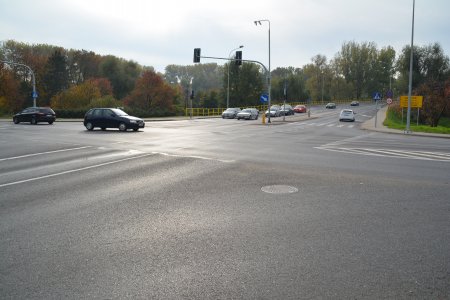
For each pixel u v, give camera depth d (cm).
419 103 3525
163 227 629
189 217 684
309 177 1052
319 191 884
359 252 525
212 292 416
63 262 492
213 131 2898
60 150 1631
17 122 3769
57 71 8338
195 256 512
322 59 12900
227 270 470
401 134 3028
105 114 2805
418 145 2042
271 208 741
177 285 432
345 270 469
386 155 1552
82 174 1092
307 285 431
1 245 549
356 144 2030
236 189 904
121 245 551
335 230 614
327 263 489
